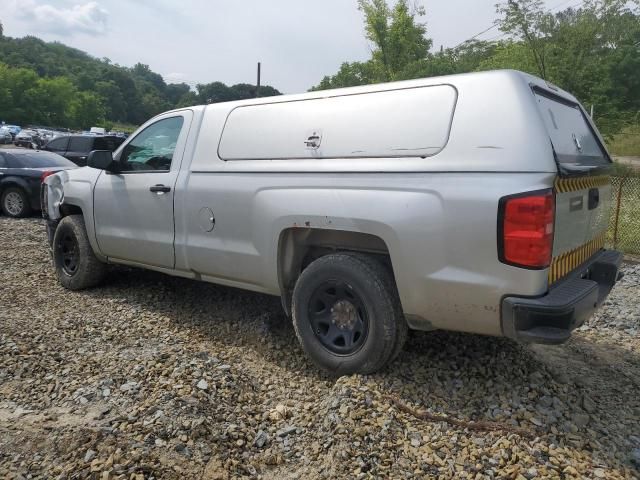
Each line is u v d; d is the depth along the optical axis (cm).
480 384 357
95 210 533
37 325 453
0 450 283
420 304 334
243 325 474
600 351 454
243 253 416
